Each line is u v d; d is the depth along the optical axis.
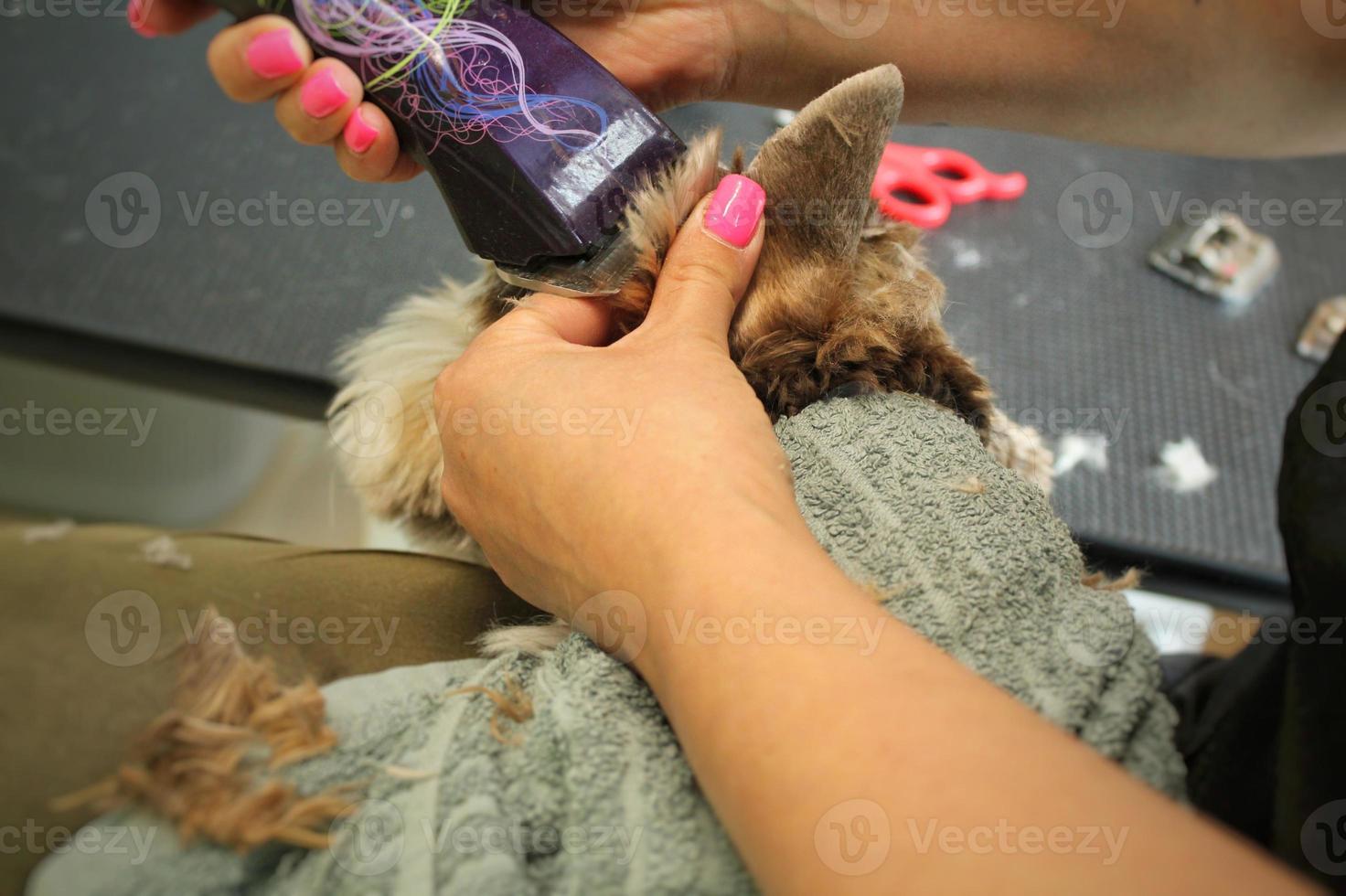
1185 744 0.58
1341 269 1.20
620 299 0.53
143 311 1.06
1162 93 0.70
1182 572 0.96
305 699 0.44
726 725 0.32
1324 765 0.43
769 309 0.54
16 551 0.56
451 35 0.52
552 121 0.52
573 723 0.40
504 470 0.45
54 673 0.47
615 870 0.36
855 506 0.47
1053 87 0.70
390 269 1.12
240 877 0.38
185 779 0.41
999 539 0.45
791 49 0.71
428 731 0.43
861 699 0.31
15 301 1.06
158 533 0.63
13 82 1.26
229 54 0.51
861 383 0.54
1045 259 1.18
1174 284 1.17
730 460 0.40
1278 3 0.64
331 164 1.21
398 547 0.74
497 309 0.62
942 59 0.69
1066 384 1.08
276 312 1.07
